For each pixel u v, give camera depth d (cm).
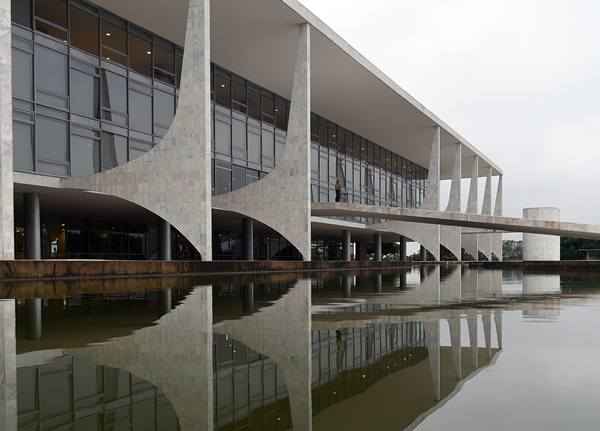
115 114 1919
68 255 2534
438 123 3503
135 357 353
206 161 1622
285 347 388
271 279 1454
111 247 2703
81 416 219
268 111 2772
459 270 2623
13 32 1592
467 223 2578
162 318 575
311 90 2797
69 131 1755
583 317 566
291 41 2192
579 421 200
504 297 876
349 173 3684
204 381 283
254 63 2400
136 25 2008
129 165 1669
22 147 1612
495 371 295
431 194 3575
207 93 1650
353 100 2970
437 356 345
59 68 1731
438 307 695
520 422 200
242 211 2238
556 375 283
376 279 1552
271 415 219
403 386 265
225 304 734
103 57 1881
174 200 1638
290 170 2180
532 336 427
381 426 199
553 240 4200
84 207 2072
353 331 468
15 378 293
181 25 2002
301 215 2162
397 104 3045
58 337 446
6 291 948
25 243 1711
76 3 1789
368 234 4334
